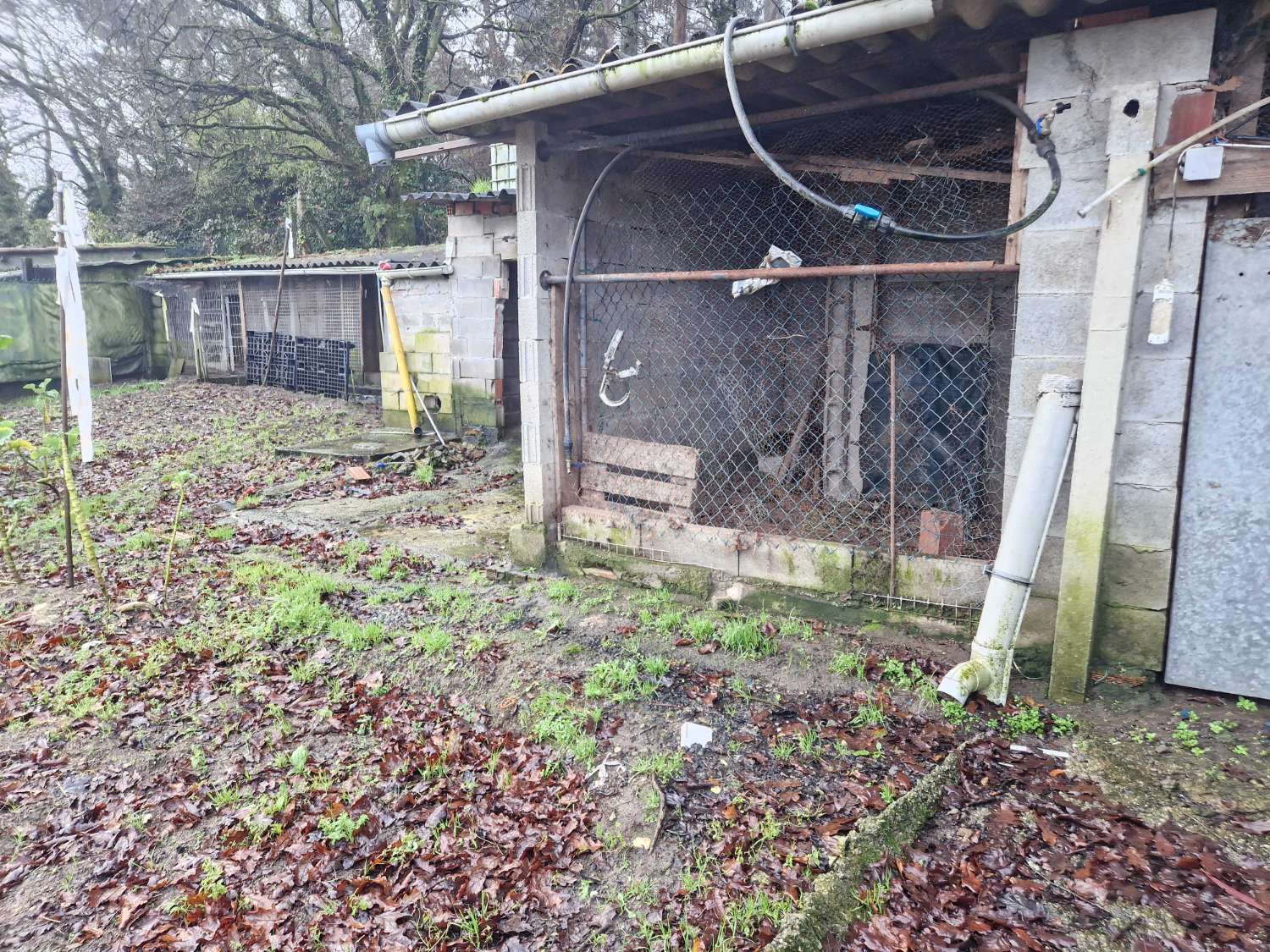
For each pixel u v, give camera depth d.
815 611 4.65
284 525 7.22
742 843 2.86
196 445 10.70
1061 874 2.62
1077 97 3.53
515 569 5.77
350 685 4.24
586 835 2.99
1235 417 3.42
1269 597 3.44
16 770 3.57
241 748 3.71
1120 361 3.46
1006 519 3.90
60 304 5.25
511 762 3.46
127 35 19.84
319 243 21.94
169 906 2.81
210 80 19.62
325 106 19.95
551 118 5.05
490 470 9.47
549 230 5.31
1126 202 3.39
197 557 6.36
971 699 3.68
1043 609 3.88
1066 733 3.42
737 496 6.84
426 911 2.67
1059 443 3.54
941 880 2.62
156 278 16.47
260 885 2.87
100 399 14.47
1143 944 2.33
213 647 4.66
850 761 3.30
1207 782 3.02
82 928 2.72
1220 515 3.49
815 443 7.23
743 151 5.57
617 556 5.42
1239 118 3.13
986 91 3.86
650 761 3.37
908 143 5.31
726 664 4.19
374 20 19.47
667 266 6.52
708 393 7.21
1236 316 3.36
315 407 13.13
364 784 3.38
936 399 6.48
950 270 3.91
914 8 3.21
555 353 5.53
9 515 7.54
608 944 2.51
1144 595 3.66
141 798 3.39
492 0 19.11
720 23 16.38
